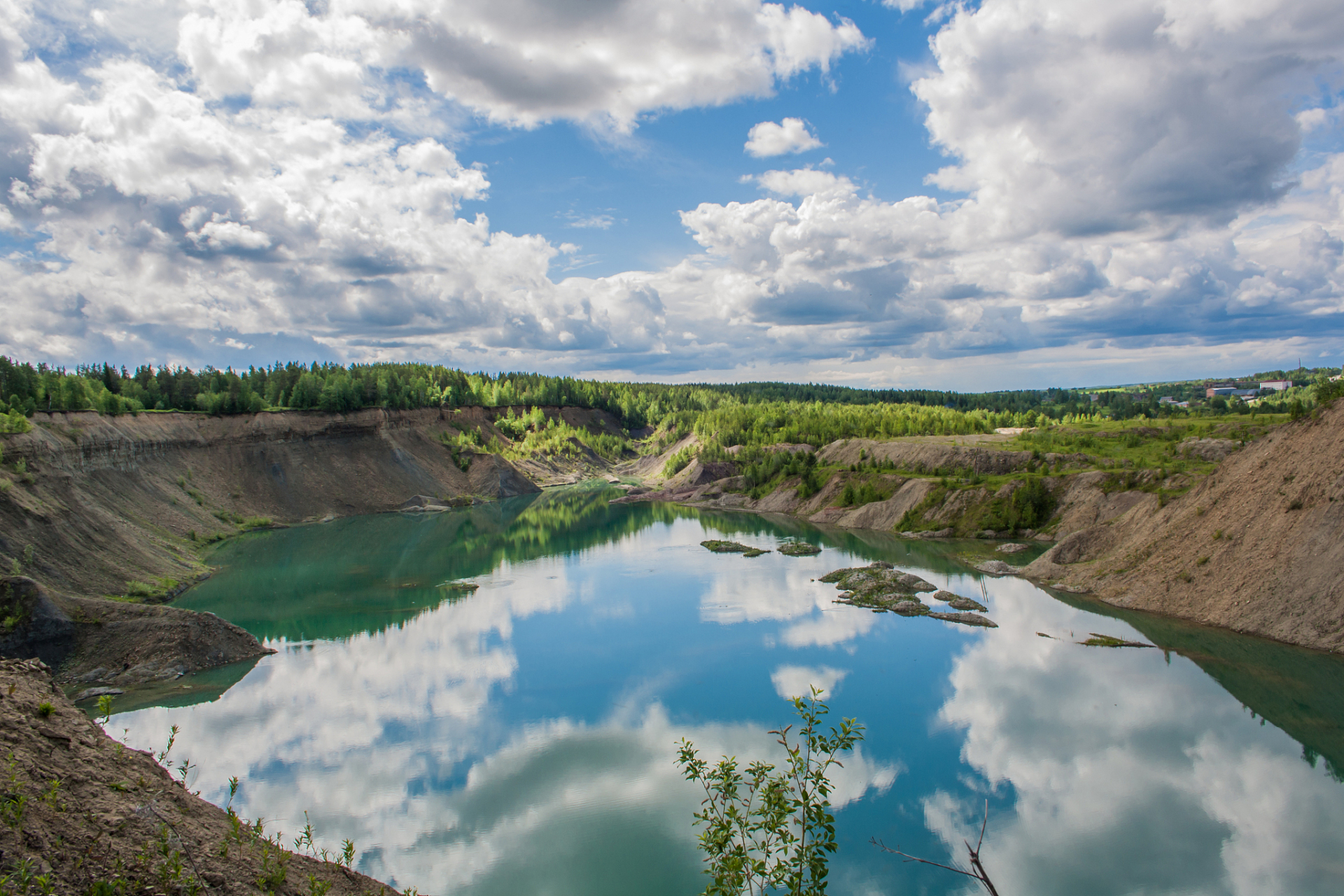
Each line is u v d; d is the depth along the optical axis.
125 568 74.94
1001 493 104.69
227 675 53.75
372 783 37.69
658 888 28.97
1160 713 43.47
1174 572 64.12
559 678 52.94
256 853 18.09
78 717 19.23
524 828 33.34
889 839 32.44
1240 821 32.78
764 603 73.06
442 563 96.75
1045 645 56.22
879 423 182.12
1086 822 33.09
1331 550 52.44
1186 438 121.31
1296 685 45.66
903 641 59.25
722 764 15.04
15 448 79.00
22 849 13.48
